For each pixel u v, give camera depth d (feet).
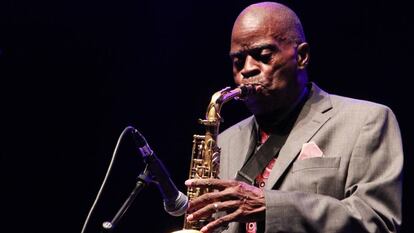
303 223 18.49
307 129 20.86
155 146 38.14
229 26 37.60
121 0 37.88
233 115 37.22
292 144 20.70
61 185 38.73
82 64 38.40
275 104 21.09
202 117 37.76
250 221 18.54
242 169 21.26
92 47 38.19
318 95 21.80
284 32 21.21
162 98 38.22
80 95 38.52
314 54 36.14
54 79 38.45
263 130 22.07
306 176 19.94
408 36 34.68
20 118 38.50
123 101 38.45
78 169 38.70
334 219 18.65
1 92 38.19
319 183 19.80
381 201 19.29
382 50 35.17
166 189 18.48
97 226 38.47
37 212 38.63
